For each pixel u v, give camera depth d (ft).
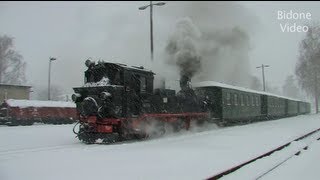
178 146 45.37
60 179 26.66
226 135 60.44
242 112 96.07
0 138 58.29
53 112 119.14
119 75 51.75
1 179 26.86
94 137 49.75
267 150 40.27
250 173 28.71
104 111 49.78
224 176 27.96
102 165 31.99
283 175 28.40
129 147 44.65
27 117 111.96
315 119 119.24
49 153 39.58
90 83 52.80
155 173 28.48
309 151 42.14
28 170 30.01
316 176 27.89
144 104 54.90
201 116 73.77
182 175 27.66
